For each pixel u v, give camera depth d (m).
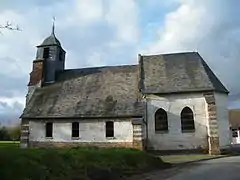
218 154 26.30
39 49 35.69
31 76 34.62
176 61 32.06
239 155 26.28
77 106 30.23
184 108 28.50
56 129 29.75
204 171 15.69
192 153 27.41
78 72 35.16
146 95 29.31
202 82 28.70
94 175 12.62
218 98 29.17
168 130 28.39
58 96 32.09
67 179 11.01
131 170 15.47
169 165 18.78
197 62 31.20
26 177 9.32
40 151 11.90
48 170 10.68
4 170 8.74
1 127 42.34
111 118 28.56
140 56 33.41
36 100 32.22
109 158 15.24
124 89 30.94
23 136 30.16
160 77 30.56
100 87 32.03
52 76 34.62
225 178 13.15
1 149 9.77
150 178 14.05
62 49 36.81
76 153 13.98
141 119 27.59
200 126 27.84
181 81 29.44
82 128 29.16
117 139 28.05
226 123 29.27
